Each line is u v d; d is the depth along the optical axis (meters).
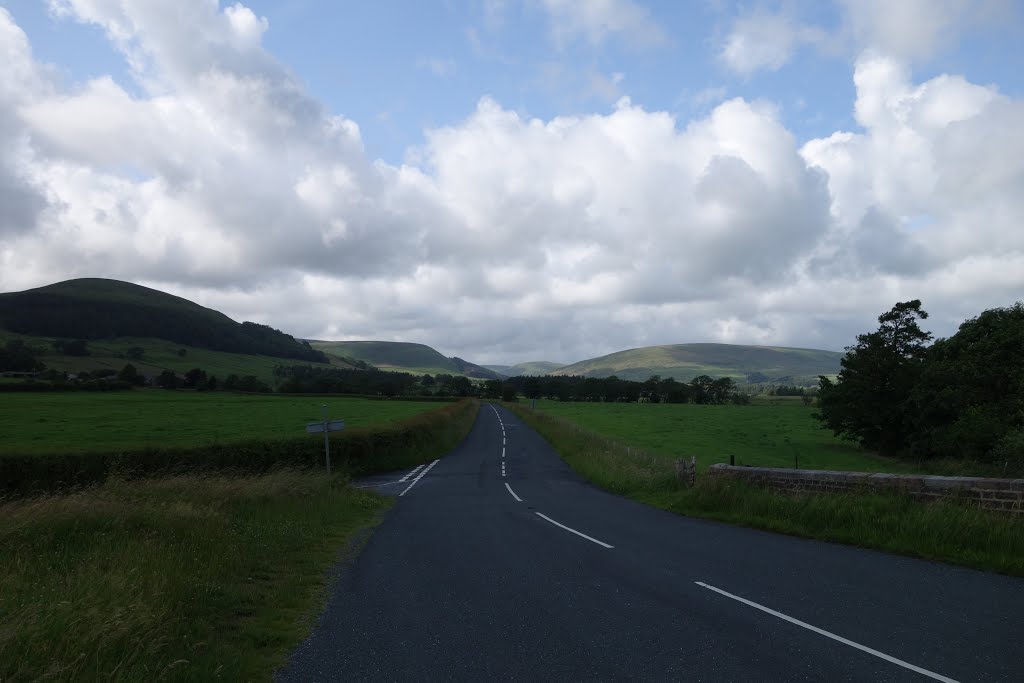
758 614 6.60
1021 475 34.03
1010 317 43.16
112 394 109.75
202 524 10.85
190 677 4.84
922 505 11.05
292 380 143.75
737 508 14.43
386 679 5.09
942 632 5.89
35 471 22.67
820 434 72.38
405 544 11.73
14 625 4.93
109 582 6.53
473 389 175.00
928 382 47.00
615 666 5.24
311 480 19.09
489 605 7.28
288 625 6.59
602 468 26.72
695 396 161.25
